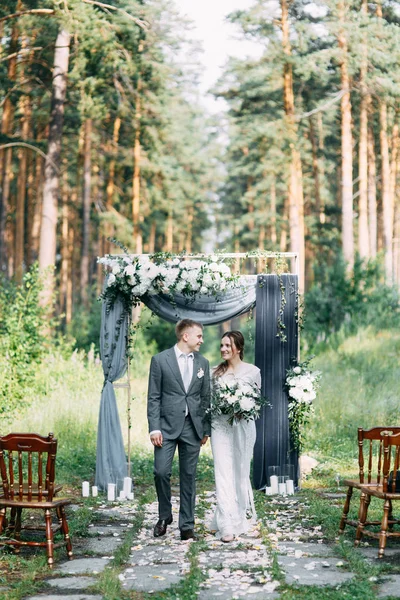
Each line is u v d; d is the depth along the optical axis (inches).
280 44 1115.3
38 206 1471.5
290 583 232.1
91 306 1127.6
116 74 1041.5
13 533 281.0
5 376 628.4
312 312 955.3
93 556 272.8
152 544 287.6
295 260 428.5
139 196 1428.4
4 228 1291.8
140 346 1029.8
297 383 411.2
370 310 926.4
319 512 335.9
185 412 291.3
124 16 880.3
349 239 1131.9
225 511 295.0
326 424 569.9
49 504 261.9
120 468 407.8
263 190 1656.0
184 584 229.3
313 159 1585.9
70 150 1537.9
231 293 423.5
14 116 1230.3
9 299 745.0
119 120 1416.1
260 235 1793.8
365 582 229.3
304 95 1370.6
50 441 264.7
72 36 1008.9
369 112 1364.4
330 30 1073.5
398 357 780.0
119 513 354.3
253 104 1307.8
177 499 384.5
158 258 420.2
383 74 1096.2
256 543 289.0
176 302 423.8
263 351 421.4
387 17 1241.4
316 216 1589.6
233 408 295.4
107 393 414.6
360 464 293.7
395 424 564.7
